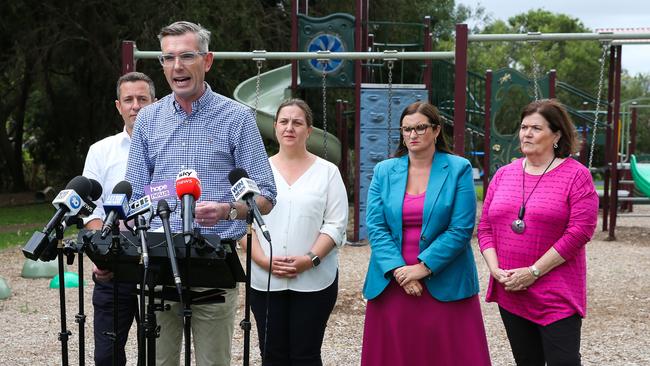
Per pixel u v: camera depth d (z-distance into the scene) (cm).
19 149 2483
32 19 1978
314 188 477
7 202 2209
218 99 388
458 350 438
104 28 1950
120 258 325
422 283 439
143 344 321
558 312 417
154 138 386
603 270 1014
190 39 374
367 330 455
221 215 348
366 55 1062
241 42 1912
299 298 462
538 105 439
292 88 1281
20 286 912
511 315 437
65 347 333
